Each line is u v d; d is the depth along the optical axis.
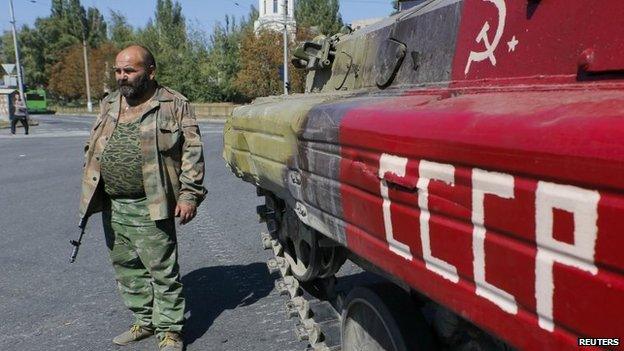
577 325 1.11
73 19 70.81
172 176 3.48
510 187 1.24
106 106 3.52
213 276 5.05
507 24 1.82
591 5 1.51
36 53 72.19
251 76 37.53
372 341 2.43
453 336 2.13
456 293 1.43
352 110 1.98
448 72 2.14
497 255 1.29
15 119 21.80
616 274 1.03
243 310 4.29
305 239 3.65
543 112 1.26
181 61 47.69
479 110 1.45
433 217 1.49
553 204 1.13
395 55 2.62
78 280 5.01
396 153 1.62
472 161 1.34
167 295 3.56
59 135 21.42
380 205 1.72
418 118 1.58
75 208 7.95
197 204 3.47
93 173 3.49
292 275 4.21
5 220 7.29
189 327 4.03
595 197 1.05
